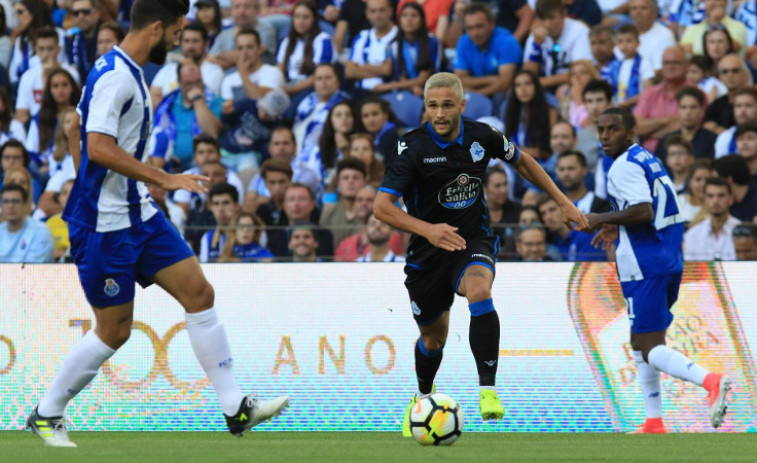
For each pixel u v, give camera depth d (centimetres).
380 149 3453
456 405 1523
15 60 3869
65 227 3284
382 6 3691
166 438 1820
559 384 2223
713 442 1722
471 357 2222
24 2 3866
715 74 3466
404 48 3672
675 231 1969
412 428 1522
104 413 2236
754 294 2220
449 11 3741
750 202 3130
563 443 1661
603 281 2241
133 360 2245
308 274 2269
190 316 1443
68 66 3834
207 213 3288
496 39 3619
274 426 2241
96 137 1293
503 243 2789
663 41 3538
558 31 3619
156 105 3722
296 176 3525
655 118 3447
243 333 2262
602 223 1917
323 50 3744
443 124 1586
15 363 2259
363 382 2233
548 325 2239
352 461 1178
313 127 3619
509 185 3362
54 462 1134
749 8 3544
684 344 2228
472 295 1552
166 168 3700
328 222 3244
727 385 1777
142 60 1387
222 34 3775
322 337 2250
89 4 3809
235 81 3697
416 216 1677
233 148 3662
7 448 1393
